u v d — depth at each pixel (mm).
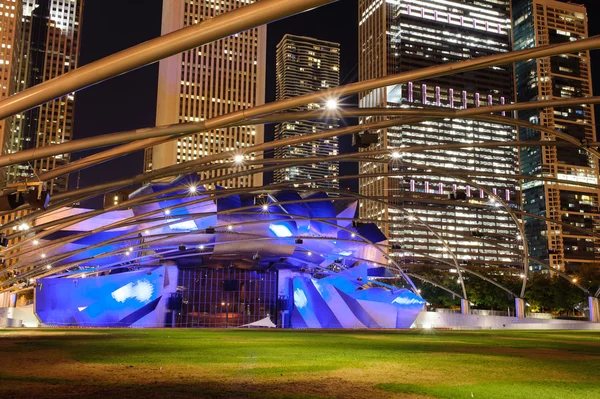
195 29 12445
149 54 12789
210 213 55875
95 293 74438
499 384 15281
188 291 81188
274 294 84875
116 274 76500
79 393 12969
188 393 13078
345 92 19000
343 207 74125
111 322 75125
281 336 41344
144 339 34969
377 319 77312
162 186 62312
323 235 72250
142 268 81625
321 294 81312
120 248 67812
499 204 57781
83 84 13508
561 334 51938
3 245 45031
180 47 12641
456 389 14195
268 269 85188
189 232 62250
